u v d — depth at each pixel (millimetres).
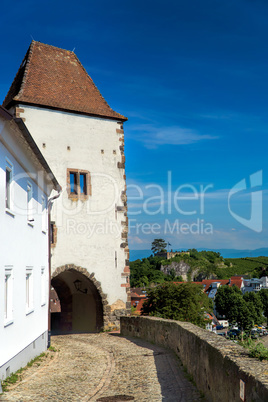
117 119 29062
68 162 26891
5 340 11953
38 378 12734
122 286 28094
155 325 19328
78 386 11664
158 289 32281
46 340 19125
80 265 26703
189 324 14711
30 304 15797
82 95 28609
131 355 16547
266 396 5234
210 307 32875
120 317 25484
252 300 102438
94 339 23500
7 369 12227
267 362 6715
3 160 11859
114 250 27969
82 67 30531
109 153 28469
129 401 9711
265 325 109000
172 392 10148
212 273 188000
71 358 16781
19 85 27375
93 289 27500
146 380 11875
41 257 18203
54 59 29406
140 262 187375
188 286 31859
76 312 30516
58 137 26750
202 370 9477
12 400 9977
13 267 12953
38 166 16484
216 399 8000
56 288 31266
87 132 27812
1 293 11555
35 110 26219
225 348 8102
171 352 15945
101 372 13719
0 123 11109
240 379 6305
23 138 13078
